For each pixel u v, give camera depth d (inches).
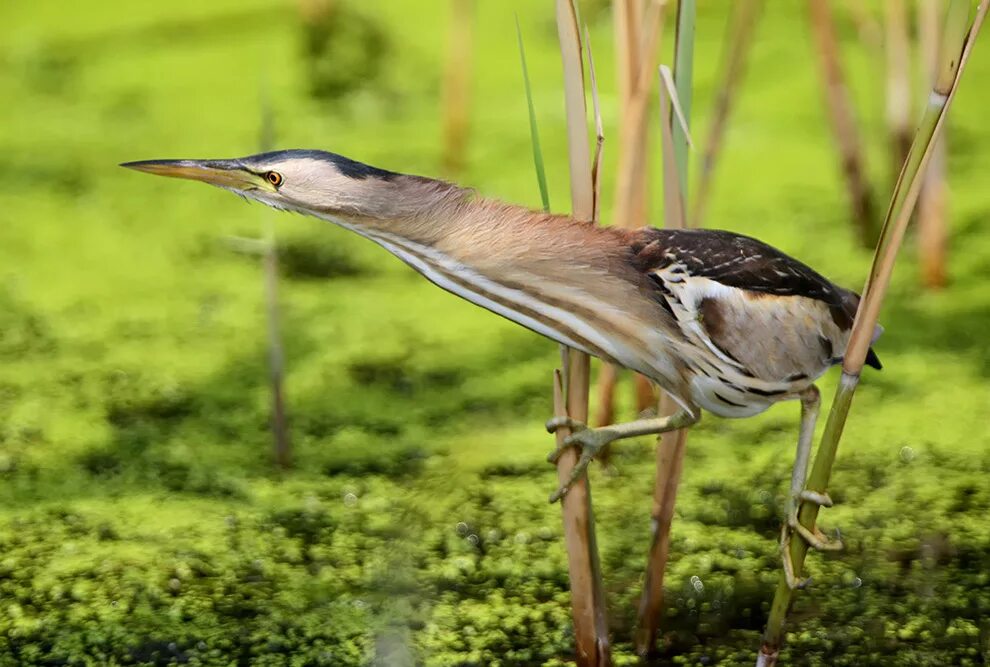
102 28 504.1
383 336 322.3
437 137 411.5
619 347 184.5
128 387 301.0
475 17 498.9
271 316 268.7
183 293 339.6
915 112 352.5
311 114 428.8
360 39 486.0
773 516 255.0
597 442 187.6
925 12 321.7
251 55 474.6
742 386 186.4
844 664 211.9
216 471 272.7
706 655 215.6
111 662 217.3
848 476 266.2
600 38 462.9
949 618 223.1
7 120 431.8
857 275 329.4
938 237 325.7
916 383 296.2
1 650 219.9
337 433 285.7
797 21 486.9
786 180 378.9
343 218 186.9
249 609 230.8
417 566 242.1
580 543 193.6
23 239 362.6
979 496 258.1
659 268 183.5
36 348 314.7
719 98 258.4
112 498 263.6
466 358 313.4
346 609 231.0
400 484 268.1
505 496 263.6
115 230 369.7
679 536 249.1
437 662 216.1
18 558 244.1
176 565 242.7
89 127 426.0
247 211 383.6
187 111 432.8
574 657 217.0
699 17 489.7
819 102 425.7
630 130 213.2
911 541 245.3
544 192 184.9
